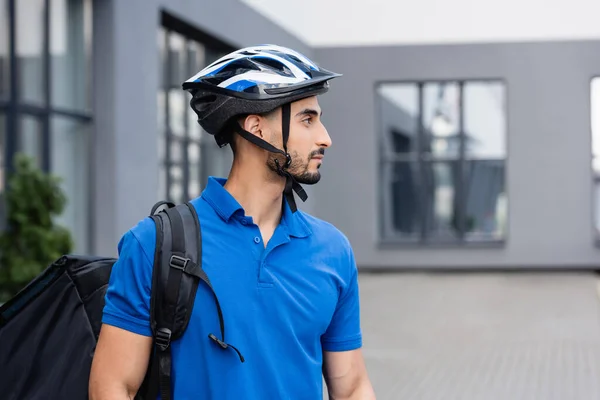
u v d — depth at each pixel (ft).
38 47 29.12
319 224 5.79
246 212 5.53
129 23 33.68
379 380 22.53
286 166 5.45
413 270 58.23
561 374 23.11
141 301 5.24
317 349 5.54
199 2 40.32
